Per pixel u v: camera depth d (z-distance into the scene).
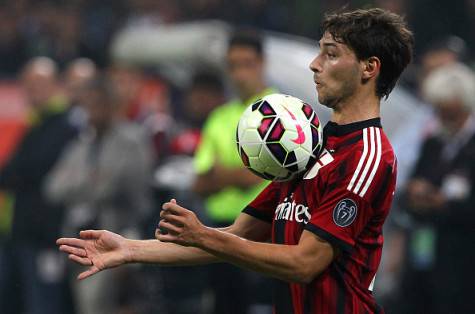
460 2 37.47
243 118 13.52
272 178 13.46
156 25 43.72
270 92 23.67
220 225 23.61
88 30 43.94
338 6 42.50
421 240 25.17
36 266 30.28
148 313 26.16
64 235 29.52
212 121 23.89
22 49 42.50
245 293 23.86
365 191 12.86
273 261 12.52
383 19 13.23
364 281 13.30
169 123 30.55
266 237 14.29
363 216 12.91
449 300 24.55
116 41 36.28
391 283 26.22
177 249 13.53
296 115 13.30
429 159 24.80
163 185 25.44
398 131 27.77
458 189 24.25
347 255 13.11
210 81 27.67
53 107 30.86
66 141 30.41
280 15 42.84
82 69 31.58
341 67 13.14
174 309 25.67
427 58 29.08
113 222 28.00
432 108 27.05
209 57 32.22
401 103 28.73
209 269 23.98
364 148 13.00
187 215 12.19
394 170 13.16
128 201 28.22
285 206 13.48
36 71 31.02
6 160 32.97
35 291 30.39
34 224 30.00
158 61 34.50
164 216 12.23
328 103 13.33
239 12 42.81
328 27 13.30
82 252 13.19
